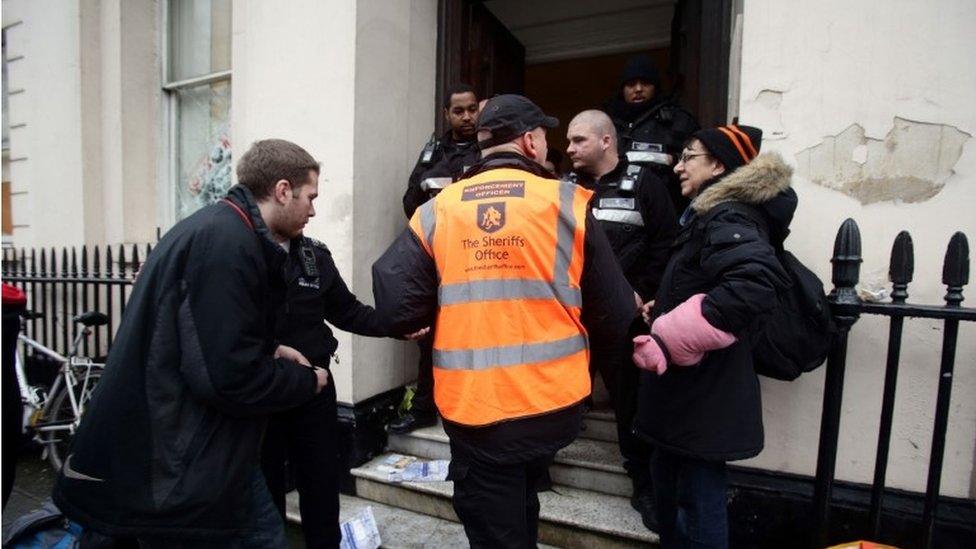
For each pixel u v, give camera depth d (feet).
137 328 4.53
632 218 7.83
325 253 7.09
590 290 5.26
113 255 14.16
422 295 5.32
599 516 7.91
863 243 6.82
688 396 5.57
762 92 7.17
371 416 9.98
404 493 9.07
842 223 6.71
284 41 10.10
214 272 4.48
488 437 4.91
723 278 5.11
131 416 4.44
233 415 4.66
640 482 7.86
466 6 12.34
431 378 10.02
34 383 14.43
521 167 5.31
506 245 4.95
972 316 5.66
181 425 4.52
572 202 5.06
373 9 9.77
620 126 9.15
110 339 12.51
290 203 5.50
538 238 4.94
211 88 13.76
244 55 10.69
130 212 14.17
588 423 9.78
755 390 5.62
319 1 9.71
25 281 14.30
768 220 5.64
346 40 9.49
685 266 5.92
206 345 4.40
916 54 6.52
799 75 6.99
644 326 7.63
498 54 13.92
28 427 11.25
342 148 9.59
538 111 5.51
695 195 6.23
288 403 5.01
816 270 7.00
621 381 7.83
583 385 5.12
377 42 9.92
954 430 6.58
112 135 14.07
